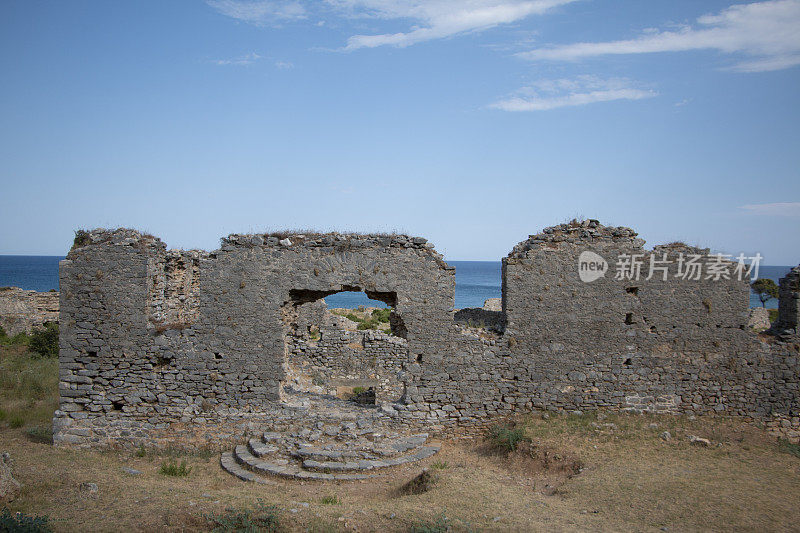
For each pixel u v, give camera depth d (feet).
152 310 53.47
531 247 53.26
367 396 67.77
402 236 52.80
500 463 46.47
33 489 34.73
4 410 59.62
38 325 118.42
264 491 38.65
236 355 51.88
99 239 51.72
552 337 53.06
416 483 39.81
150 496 35.24
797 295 54.34
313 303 80.74
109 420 51.44
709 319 53.52
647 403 53.26
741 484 40.11
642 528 32.55
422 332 52.60
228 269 51.93
